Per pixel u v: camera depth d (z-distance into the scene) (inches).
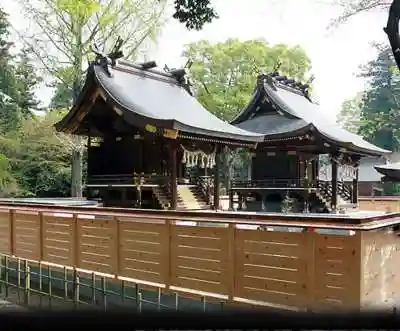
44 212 255.8
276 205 671.8
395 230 173.6
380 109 1401.3
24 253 270.5
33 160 842.8
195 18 268.2
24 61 983.0
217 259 179.8
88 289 229.5
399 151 1243.2
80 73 784.9
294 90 868.0
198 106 610.5
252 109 768.3
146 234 203.9
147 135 488.7
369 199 722.2
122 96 493.7
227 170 1024.9
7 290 266.5
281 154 697.6
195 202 525.0
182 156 539.5
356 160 779.4
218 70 1066.1
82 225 233.3
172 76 642.2
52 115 862.5
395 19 228.5
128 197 515.2
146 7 863.7
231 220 173.3
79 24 762.8
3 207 291.0
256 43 1067.3
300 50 1078.4
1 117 903.1
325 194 703.7
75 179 785.6
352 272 146.8
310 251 156.2
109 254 219.0
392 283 169.9
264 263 167.0
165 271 195.6
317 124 737.0
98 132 538.0
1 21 928.3
